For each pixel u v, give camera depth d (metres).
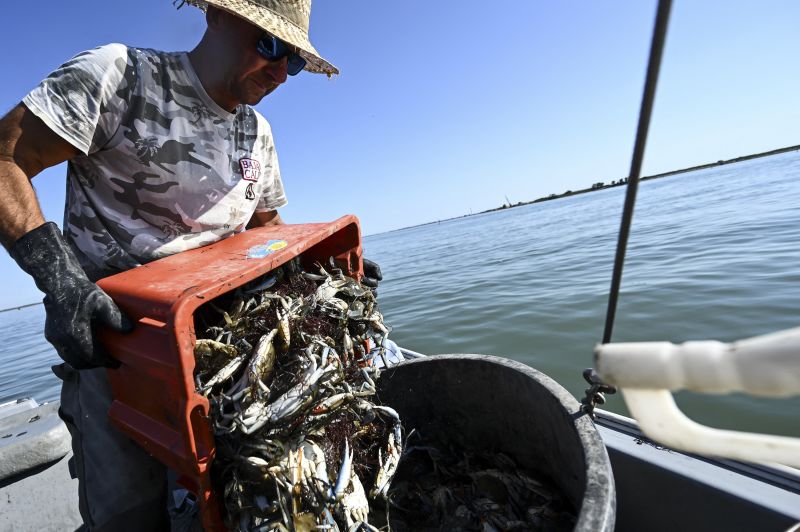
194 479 1.18
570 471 1.32
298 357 1.40
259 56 1.62
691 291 6.12
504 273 10.99
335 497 1.28
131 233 1.60
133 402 1.41
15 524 2.20
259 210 2.32
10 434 2.54
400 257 22.81
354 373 1.57
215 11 1.56
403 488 1.72
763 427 3.32
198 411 1.11
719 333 4.72
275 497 1.23
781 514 1.06
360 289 1.72
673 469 1.28
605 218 21.23
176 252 1.67
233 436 1.21
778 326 4.52
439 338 6.63
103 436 1.57
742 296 5.52
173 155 1.59
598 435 1.11
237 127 1.87
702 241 9.80
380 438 1.68
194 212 1.70
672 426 0.61
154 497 1.66
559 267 10.29
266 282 1.53
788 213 11.20
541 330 6.00
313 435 1.35
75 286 1.20
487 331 6.46
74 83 1.36
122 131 1.49
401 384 1.84
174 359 1.05
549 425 1.36
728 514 1.16
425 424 1.88
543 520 1.41
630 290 6.77
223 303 1.48
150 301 1.17
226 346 1.28
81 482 1.61
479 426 1.73
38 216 1.28
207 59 1.65
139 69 1.51
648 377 0.54
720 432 0.60
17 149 1.30
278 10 1.60
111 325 1.19
